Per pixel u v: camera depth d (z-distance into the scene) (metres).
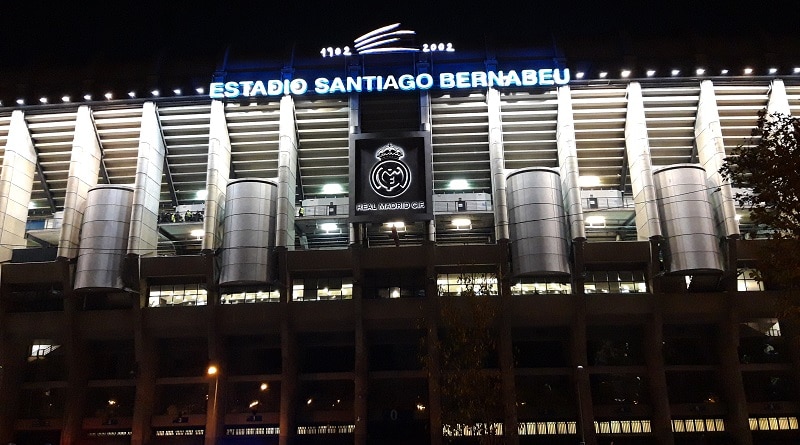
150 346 51.66
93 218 50.66
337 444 51.12
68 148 55.00
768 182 19.23
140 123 53.16
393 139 49.78
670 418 47.84
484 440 28.05
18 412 53.34
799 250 19.03
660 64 50.53
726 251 48.22
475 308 30.50
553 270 47.72
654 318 48.94
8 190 51.47
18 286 52.62
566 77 50.09
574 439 49.56
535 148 53.56
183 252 57.03
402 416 51.44
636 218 50.94
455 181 54.94
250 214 49.84
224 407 50.97
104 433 52.28
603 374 51.59
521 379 51.75
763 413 49.19
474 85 50.69
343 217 52.38
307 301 50.09
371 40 52.50
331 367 54.66
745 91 51.47
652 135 53.03
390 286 51.22
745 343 52.84
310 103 52.00
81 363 52.06
